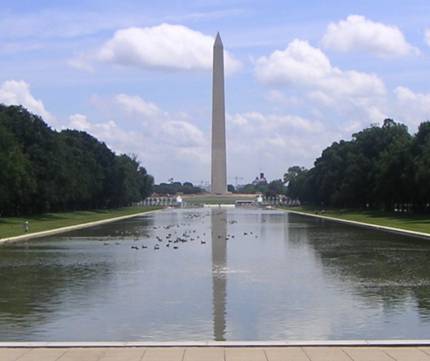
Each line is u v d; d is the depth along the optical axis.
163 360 14.27
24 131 107.25
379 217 106.88
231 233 72.12
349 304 25.20
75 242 59.16
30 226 82.94
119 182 162.00
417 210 115.81
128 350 15.15
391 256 44.41
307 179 193.62
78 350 15.18
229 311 23.84
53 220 104.19
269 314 23.25
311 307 24.59
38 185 104.94
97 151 159.00
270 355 14.62
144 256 45.66
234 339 19.44
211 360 14.24
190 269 37.34
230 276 33.97
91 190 139.62
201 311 23.86
